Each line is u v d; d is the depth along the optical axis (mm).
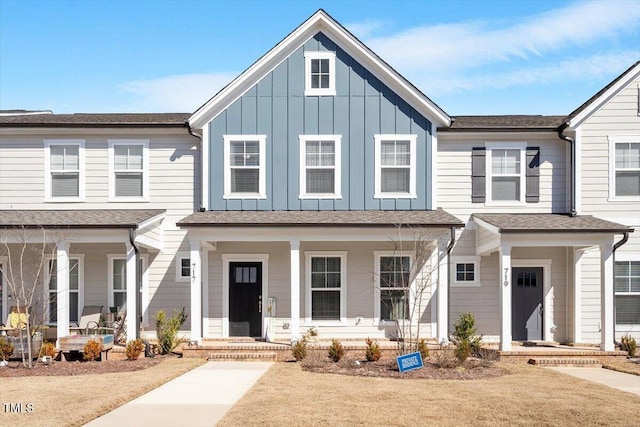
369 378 14523
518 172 20859
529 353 17938
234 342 19750
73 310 20719
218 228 18562
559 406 11547
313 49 20375
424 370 15477
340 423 10273
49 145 20812
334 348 16922
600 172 20266
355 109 20312
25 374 14945
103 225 18109
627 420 10578
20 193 20781
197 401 11992
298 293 18578
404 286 19750
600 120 20281
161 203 20844
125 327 20062
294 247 18641
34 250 20547
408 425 10227
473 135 20750
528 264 20656
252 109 20328
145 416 10758
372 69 20359
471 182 20844
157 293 20688
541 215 20328
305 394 12508
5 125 20359
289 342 19688
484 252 20109
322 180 20281
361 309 20516
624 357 17906
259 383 13805
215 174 20281
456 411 11125
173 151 20906
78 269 20766
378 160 20219
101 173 20859
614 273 19625
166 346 18609
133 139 20891
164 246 20766
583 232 18031
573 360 17344
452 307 20641
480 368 15945
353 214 19609
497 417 10734
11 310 19875
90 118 22156
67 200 20766
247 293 20797
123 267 20859
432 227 18516
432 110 20078
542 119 22359
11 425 9891
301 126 20297
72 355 17859
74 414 10562
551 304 20625
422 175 20250
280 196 20219
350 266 20609
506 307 18219
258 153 20297
